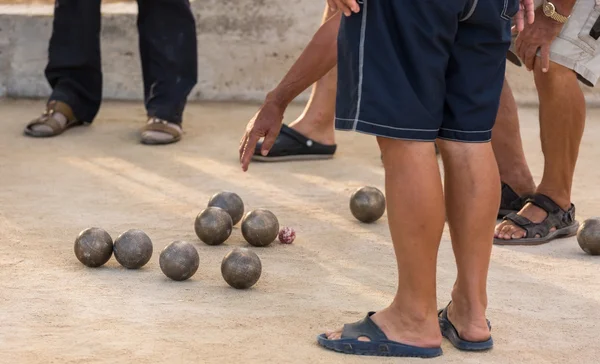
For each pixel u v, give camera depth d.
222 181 6.80
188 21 8.20
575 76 5.33
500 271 4.90
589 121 9.22
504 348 3.85
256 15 9.92
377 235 5.52
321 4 9.86
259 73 10.04
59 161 7.32
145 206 6.08
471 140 3.63
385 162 3.58
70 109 8.38
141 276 4.70
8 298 4.32
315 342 3.86
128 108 9.59
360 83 3.49
